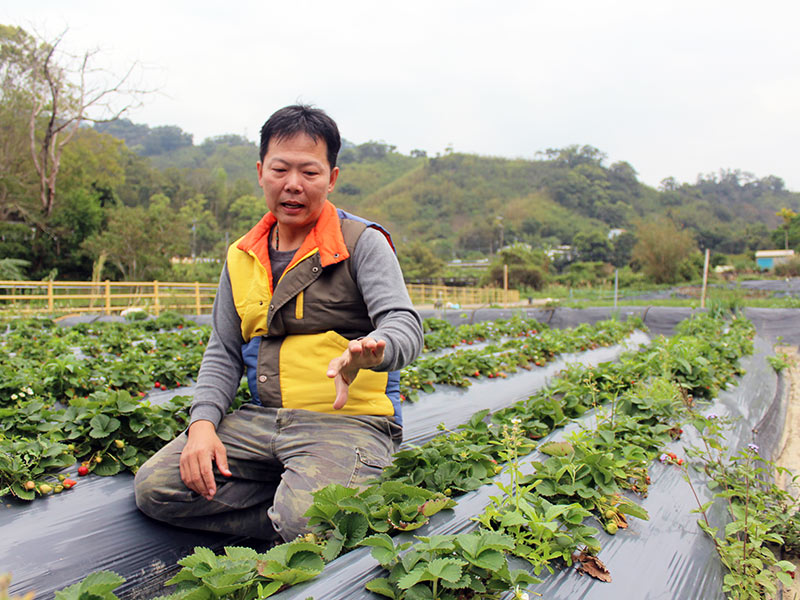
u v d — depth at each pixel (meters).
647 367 5.21
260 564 1.73
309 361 2.64
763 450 4.73
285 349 2.68
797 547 3.04
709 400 4.95
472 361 6.36
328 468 2.39
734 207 139.50
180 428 3.52
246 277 2.78
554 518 2.19
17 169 30.22
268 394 2.68
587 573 2.03
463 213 123.25
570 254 88.00
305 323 2.65
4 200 28.81
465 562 1.65
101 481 2.95
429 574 1.61
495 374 6.35
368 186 145.88
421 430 4.33
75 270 30.59
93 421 3.11
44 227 29.22
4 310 12.82
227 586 1.61
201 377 2.78
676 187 148.50
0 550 2.28
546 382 5.98
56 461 2.88
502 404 5.26
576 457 2.73
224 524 2.65
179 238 32.66
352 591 1.69
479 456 2.63
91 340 7.32
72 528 2.48
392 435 2.76
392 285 2.60
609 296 39.75
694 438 3.69
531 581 1.74
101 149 40.06
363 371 2.64
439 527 2.08
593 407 4.23
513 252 56.06
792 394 7.34
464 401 5.23
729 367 6.36
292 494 2.29
